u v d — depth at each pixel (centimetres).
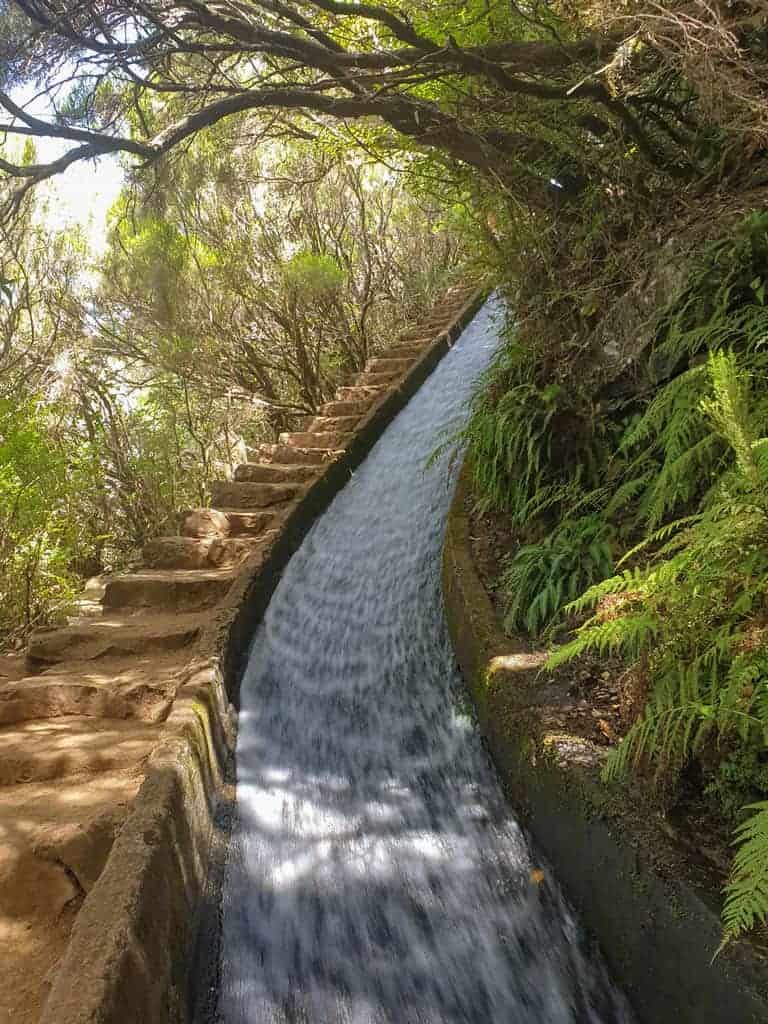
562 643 346
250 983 268
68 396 814
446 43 359
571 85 373
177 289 813
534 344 454
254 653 461
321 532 636
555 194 461
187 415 850
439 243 1295
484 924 287
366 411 835
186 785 287
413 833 333
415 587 517
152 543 558
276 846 329
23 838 257
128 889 217
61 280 865
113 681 369
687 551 238
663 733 241
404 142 522
